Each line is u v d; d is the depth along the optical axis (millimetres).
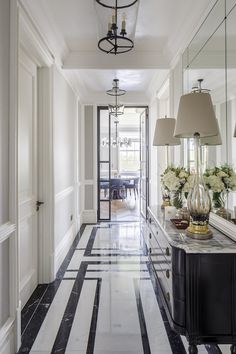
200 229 1764
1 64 1729
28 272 2666
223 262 1534
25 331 2102
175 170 2443
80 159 5742
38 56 2674
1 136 1734
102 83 4891
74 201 4836
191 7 2457
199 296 1534
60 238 3607
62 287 2877
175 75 3400
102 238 4754
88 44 3389
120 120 9820
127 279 3062
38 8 2348
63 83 3805
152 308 2449
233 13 1819
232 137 1873
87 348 1910
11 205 1850
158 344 1954
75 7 2525
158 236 2256
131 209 7793
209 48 2244
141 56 3652
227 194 1898
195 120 1743
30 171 2725
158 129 2902
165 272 1921
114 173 10570
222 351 1840
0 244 1706
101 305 2500
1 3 1723
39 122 2953
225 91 1964
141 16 2684
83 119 5863
